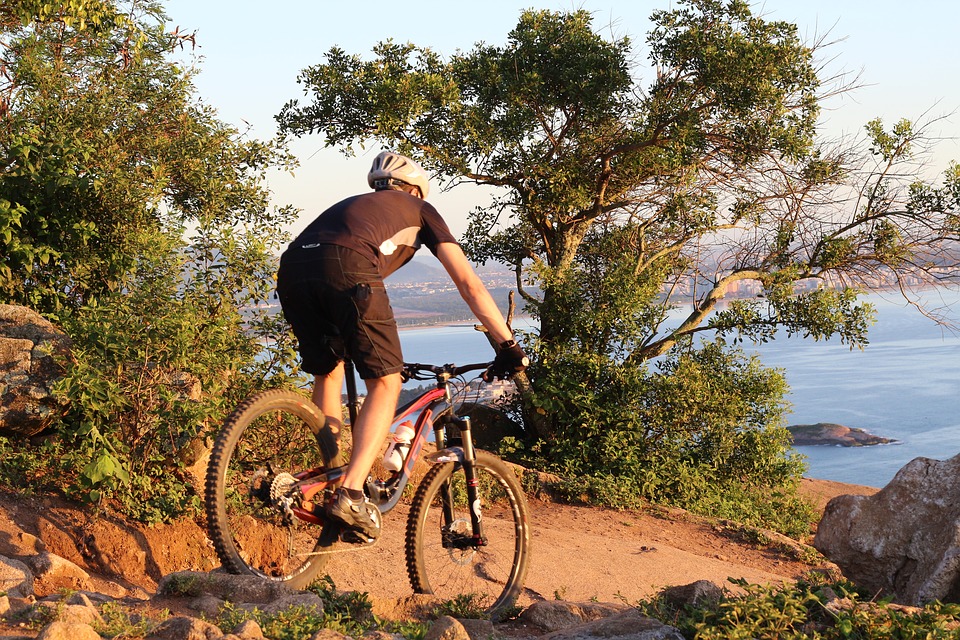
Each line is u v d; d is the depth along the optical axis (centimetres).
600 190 1672
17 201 855
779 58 1460
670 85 1568
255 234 763
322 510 349
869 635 327
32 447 665
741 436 1454
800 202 1594
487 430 1619
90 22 1062
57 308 850
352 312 343
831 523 569
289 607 341
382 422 353
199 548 627
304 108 1594
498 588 480
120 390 627
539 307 1518
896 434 9394
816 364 19388
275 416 451
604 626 344
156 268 691
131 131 1140
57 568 461
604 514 1188
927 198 1530
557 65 1579
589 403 1397
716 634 318
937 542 519
